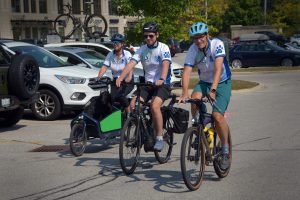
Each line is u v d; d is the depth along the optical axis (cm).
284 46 3259
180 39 2075
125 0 1973
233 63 3003
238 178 706
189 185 637
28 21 5597
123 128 721
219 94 671
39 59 1331
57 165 819
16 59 1106
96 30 2928
